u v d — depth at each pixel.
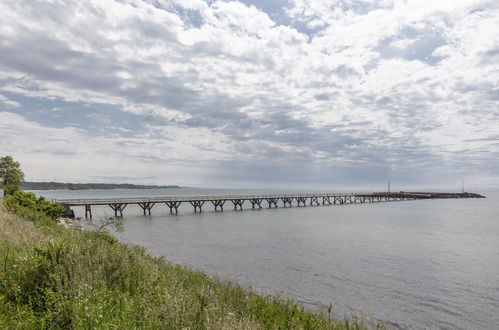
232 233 35.12
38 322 5.09
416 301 14.66
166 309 5.73
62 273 6.48
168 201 58.66
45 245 8.25
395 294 15.55
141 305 5.89
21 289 6.22
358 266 20.80
